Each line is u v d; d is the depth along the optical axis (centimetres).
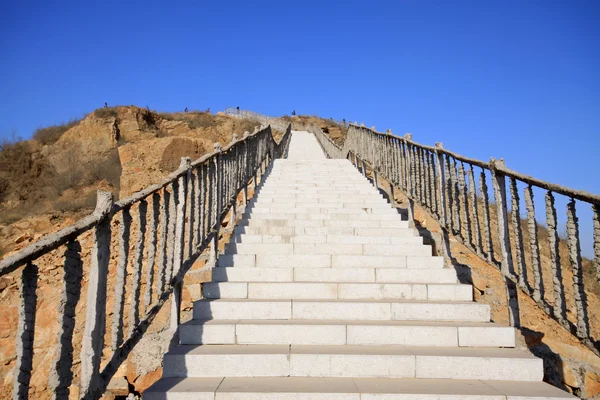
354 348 378
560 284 322
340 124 4797
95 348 254
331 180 1065
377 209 771
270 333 392
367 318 428
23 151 2412
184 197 438
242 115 4122
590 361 551
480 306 427
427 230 680
